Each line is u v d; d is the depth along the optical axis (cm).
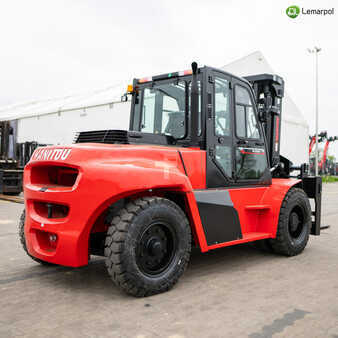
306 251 471
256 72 1420
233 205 368
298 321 246
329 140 3059
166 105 392
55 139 1602
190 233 319
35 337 219
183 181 312
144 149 306
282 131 1664
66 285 317
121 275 274
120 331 228
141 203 288
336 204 1087
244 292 304
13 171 1062
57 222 290
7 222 631
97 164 280
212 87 361
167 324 239
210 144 358
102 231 343
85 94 1602
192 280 338
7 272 355
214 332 228
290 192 441
